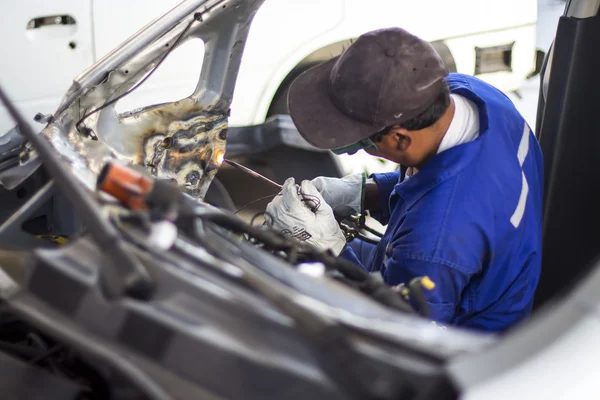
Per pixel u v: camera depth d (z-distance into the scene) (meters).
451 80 2.28
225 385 1.15
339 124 1.88
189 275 1.27
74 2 2.90
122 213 1.42
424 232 1.89
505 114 2.13
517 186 1.99
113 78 2.15
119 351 1.19
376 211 2.62
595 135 2.36
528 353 1.18
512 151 2.04
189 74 3.21
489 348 1.20
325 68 2.01
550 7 5.34
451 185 1.92
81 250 1.33
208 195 3.14
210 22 2.23
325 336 1.16
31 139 1.28
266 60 3.39
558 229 2.50
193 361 1.16
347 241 2.49
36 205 1.71
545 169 2.51
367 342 1.21
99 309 1.22
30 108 2.90
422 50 1.84
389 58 1.81
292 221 2.19
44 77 2.91
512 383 1.15
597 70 2.32
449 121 1.98
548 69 2.56
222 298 1.23
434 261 1.87
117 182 1.38
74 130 2.10
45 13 2.84
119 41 3.06
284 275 1.40
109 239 1.22
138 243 1.33
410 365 1.17
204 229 1.54
